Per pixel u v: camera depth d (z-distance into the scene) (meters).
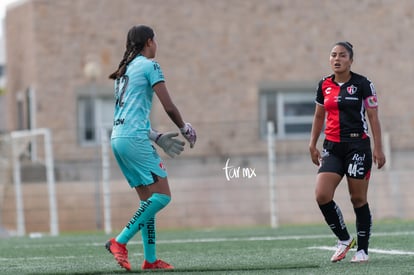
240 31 98.94
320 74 100.06
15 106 102.94
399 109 101.56
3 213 77.25
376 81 101.38
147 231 29.00
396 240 40.41
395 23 101.56
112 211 82.62
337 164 29.81
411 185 83.56
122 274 27.94
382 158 29.58
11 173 77.62
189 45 97.88
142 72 28.14
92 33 95.44
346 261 30.89
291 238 44.59
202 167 86.88
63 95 94.50
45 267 31.64
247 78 98.81
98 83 95.31
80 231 76.31
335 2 100.50
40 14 94.44
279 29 99.56
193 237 49.44
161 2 97.25
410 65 101.81
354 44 100.88
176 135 28.58
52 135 93.12
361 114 29.58
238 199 86.38
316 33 100.19
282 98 99.25
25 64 98.25
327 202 29.89
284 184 87.12
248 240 44.16
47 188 79.69
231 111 98.56
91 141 93.06
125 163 28.42
